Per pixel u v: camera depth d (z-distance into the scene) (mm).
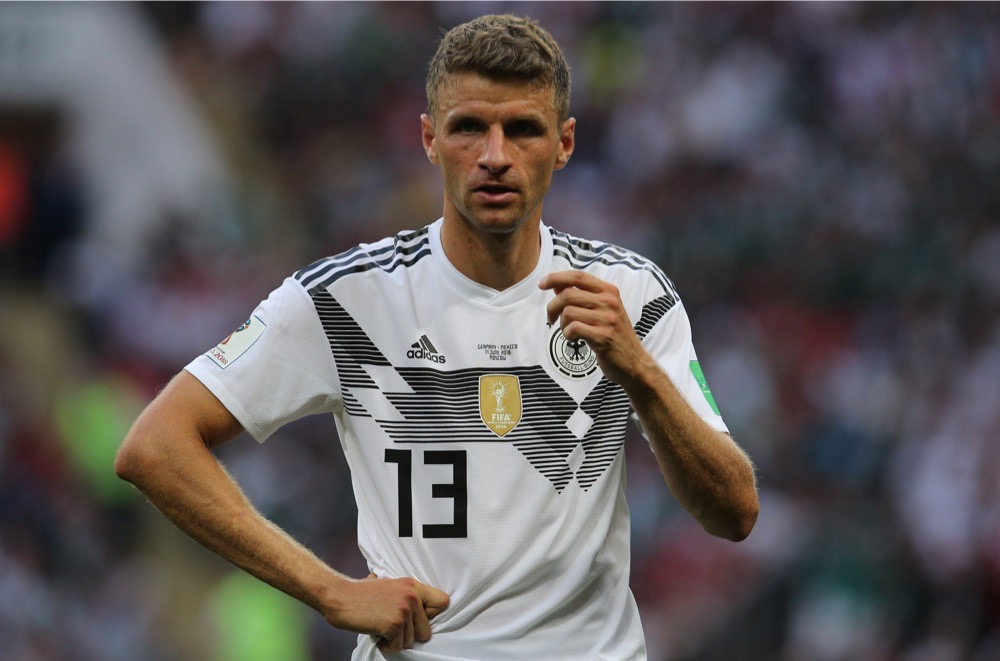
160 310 46625
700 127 49375
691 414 10266
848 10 50312
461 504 10633
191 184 51844
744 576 35188
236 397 10594
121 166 52156
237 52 53938
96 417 40750
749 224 46812
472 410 10734
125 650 34062
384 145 52219
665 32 51312
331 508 37594
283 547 10367
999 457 36938
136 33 53594
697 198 48156
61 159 52062
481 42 10188
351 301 10883
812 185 47438
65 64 52688
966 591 34875
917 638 34594
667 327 11250
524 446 10695
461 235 10836
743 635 34625
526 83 10172
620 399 10898
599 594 10883
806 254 45750
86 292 47562
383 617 10289
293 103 53375
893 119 48844
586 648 10750
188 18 54188
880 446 39312
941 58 49375
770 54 50312
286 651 32406
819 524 36719
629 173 49375
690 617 34719
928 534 35906
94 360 45062
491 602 10586
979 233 45781
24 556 35094
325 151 52469
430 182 50719
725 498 10500
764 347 43094
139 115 52688
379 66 53281
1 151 51781
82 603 34812
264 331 10773
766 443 40188
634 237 47219
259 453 37594
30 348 45750
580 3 52219
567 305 9859
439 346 10844
